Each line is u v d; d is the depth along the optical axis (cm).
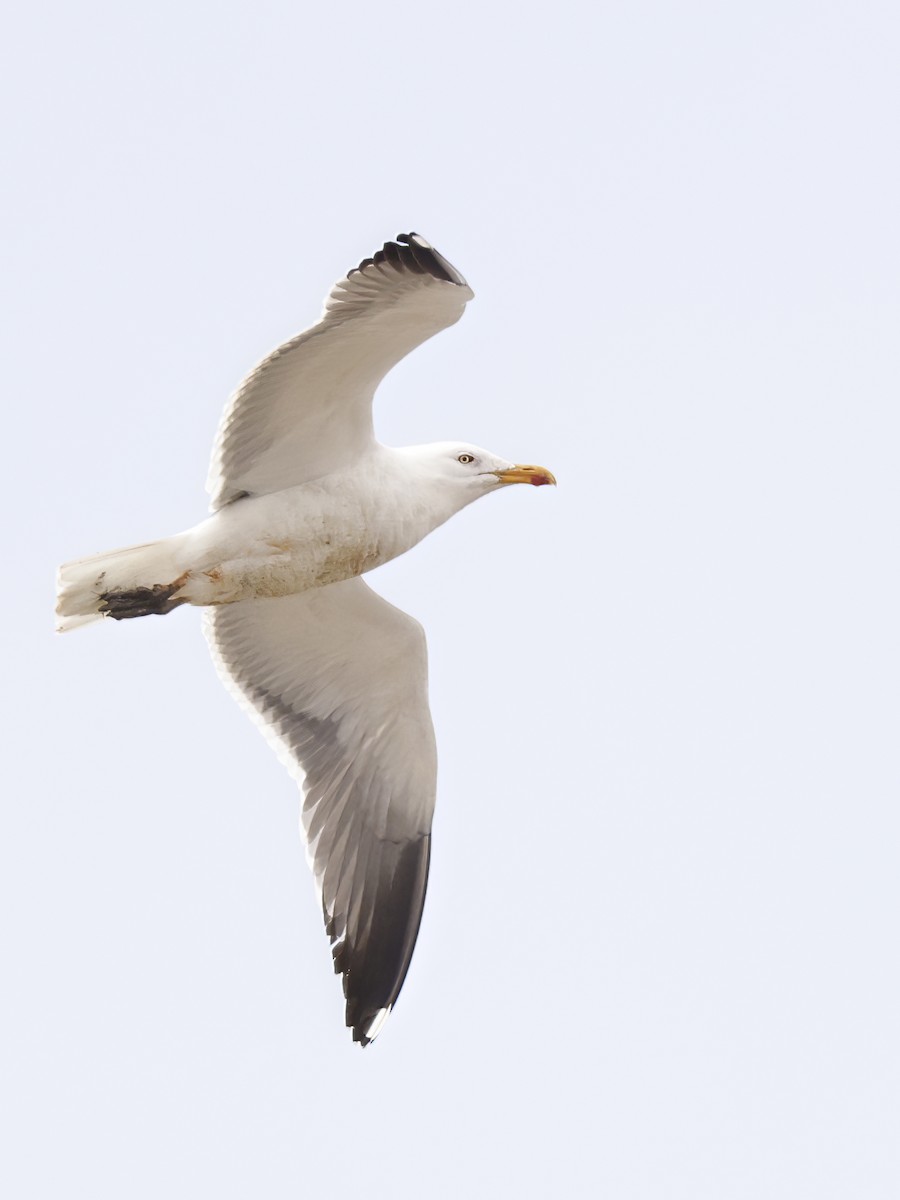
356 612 1515
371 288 1278
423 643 1527
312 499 1391
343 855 1573
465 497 1474
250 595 1417
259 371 1320
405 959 1561
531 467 1485
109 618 1402
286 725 1580
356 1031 1550
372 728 1577
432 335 1323
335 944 1561
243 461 1388
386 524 1414
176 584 1391
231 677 1562
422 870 1574
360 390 1362
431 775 1577
